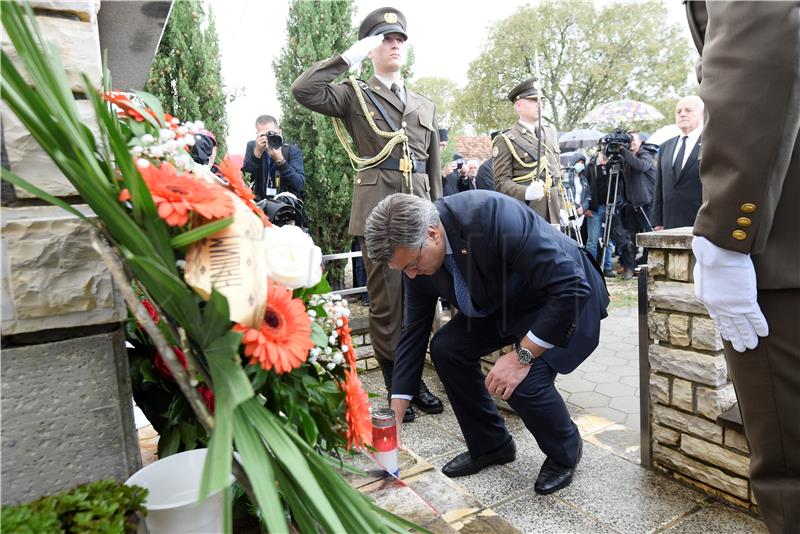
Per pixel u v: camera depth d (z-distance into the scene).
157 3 1.28
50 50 0.66
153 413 1.08
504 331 2.06
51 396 0.77
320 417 0.89
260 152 3.14
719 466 1.95
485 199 1.82
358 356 3.54
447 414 2.91
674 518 1.87
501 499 2.06
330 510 0.62
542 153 3.27
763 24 1.11
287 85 3.83
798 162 1.20
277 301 0.75
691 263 1.94
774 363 1.28
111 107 0.78
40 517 0.66
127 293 0.64
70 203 0.76
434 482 1.63
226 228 0.70
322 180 3.94
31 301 0.74
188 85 3.25
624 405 2.85
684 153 2.47
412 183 2.82
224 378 0.62
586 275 2.06
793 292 1.24
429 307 2.04
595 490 2.07
